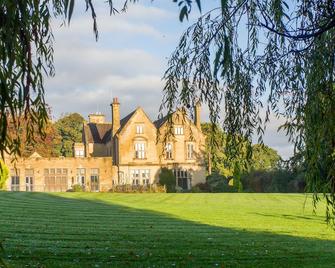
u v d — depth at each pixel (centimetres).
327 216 573
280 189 4053
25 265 929
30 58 420
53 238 1336
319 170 561
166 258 1092
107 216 2070
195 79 555
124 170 4894
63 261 1000
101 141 5559
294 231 1738
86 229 1569
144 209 2550
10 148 423
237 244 1357
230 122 577
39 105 448
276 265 1061
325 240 1519
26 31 416
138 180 4912
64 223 1728
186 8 324
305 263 1095
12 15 394
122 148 4916
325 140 549
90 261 1018
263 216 2294
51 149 6469
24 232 1431
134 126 4969
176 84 561
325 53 546
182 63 550
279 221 2081
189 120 583
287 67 573
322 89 548
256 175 4062
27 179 4641
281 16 515
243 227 1834
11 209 2175
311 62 555
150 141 4978
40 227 1572
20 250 1098
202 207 2780
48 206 2452
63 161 4762
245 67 559
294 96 584
